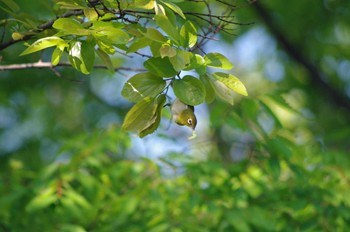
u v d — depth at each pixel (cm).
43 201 534
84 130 1205
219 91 299
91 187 559
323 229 565
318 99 1170
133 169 589
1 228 578
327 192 574
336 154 612
